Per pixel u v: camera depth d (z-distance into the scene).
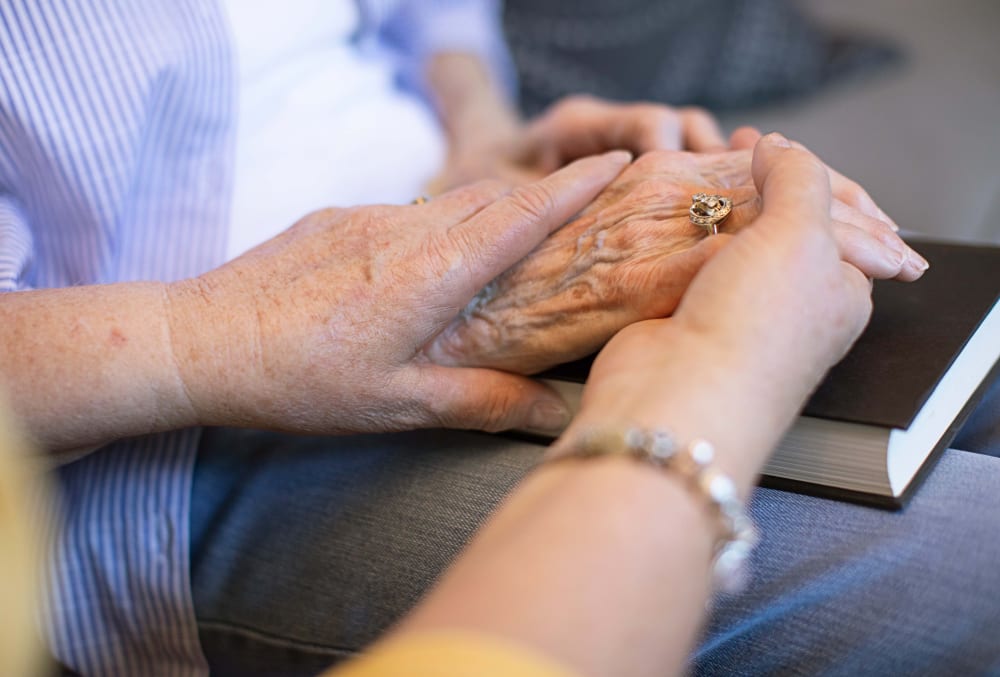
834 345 0.60
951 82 1.18
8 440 0.51
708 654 0.62
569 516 0.55
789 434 0.63
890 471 0.62
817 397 0.62
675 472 0.56
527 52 1.18
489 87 1.01
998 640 0.59
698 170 0.69
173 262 0.75
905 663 0.60
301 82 0.83
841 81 1.20
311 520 0.68
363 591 0.66
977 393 0.66
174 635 0.69
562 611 0.53
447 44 0.99
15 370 0.63
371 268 0.65
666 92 1.17
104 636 0.69
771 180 0.62
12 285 0.68
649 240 0.66
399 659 0.52
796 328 0.58
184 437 0.69
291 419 0.65
